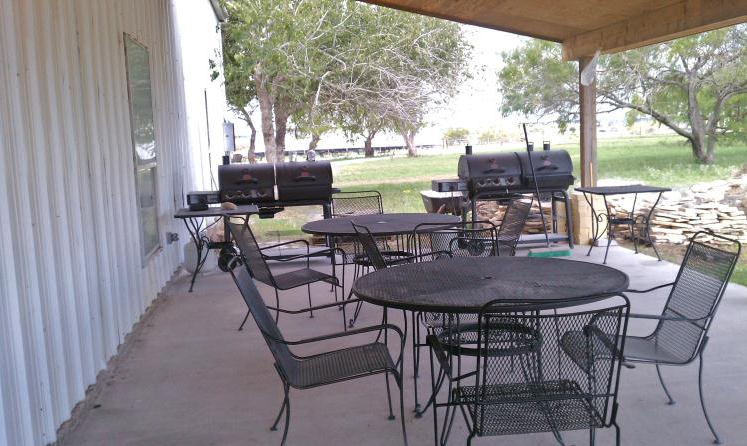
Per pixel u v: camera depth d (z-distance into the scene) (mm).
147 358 4426
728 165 10789
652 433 3070
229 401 3648
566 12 6430
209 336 4848
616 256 7066
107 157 4535
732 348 4133
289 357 3092
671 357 2934
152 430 3328
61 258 3426
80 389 3547
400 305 2699
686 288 3152
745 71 10398
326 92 13672
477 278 3107
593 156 7586
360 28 13320
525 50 13117
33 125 3139
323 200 7320
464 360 4086
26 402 2791
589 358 2400
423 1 7078
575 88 12914
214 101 11938
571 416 2373
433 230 4695
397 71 13609
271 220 11875
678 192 8820
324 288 6191
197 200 6562
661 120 11359
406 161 16219
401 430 3197
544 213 8180
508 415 2371
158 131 6543
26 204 2967
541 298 2684
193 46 9438
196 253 6770
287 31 12211
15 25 2990
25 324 2875
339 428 3250
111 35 4898
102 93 4516
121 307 4641
